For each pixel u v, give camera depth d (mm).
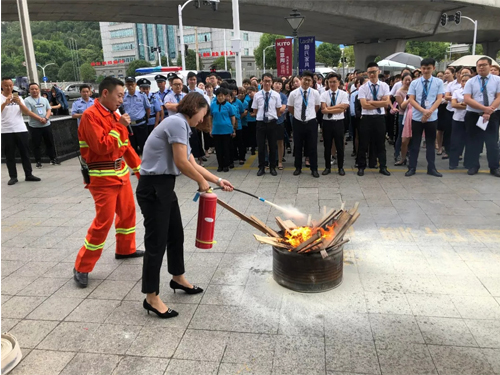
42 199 6578
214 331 3008
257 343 2855
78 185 7406
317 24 30250
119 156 3693
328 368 2596
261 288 3598
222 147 8047
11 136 7414
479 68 6738
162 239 3107
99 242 3658
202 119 3182
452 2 26703
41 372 2637
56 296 3574
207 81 9742
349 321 3084
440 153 8945
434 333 2918
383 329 2980
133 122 8320
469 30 34344
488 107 6703
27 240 4887
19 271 4078
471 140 7078
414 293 3447
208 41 98438
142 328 3070
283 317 3154
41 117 8844
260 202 6070
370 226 4984
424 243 4441
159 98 9008
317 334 2938
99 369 2654
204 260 4176
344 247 4395
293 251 3408
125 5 23062
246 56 88125
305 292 3484
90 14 24688
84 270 3699
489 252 4172
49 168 8953
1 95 7281
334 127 7277
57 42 106812
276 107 7555
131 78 8117
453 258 4066
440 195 6121
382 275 3771
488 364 2602
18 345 2766
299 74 13172
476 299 3334
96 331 3051
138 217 5637
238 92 9570
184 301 3426
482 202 5734
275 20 28781
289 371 2578
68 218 5645
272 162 7707
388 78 12625
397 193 6293
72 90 41562
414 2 26594
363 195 6262
